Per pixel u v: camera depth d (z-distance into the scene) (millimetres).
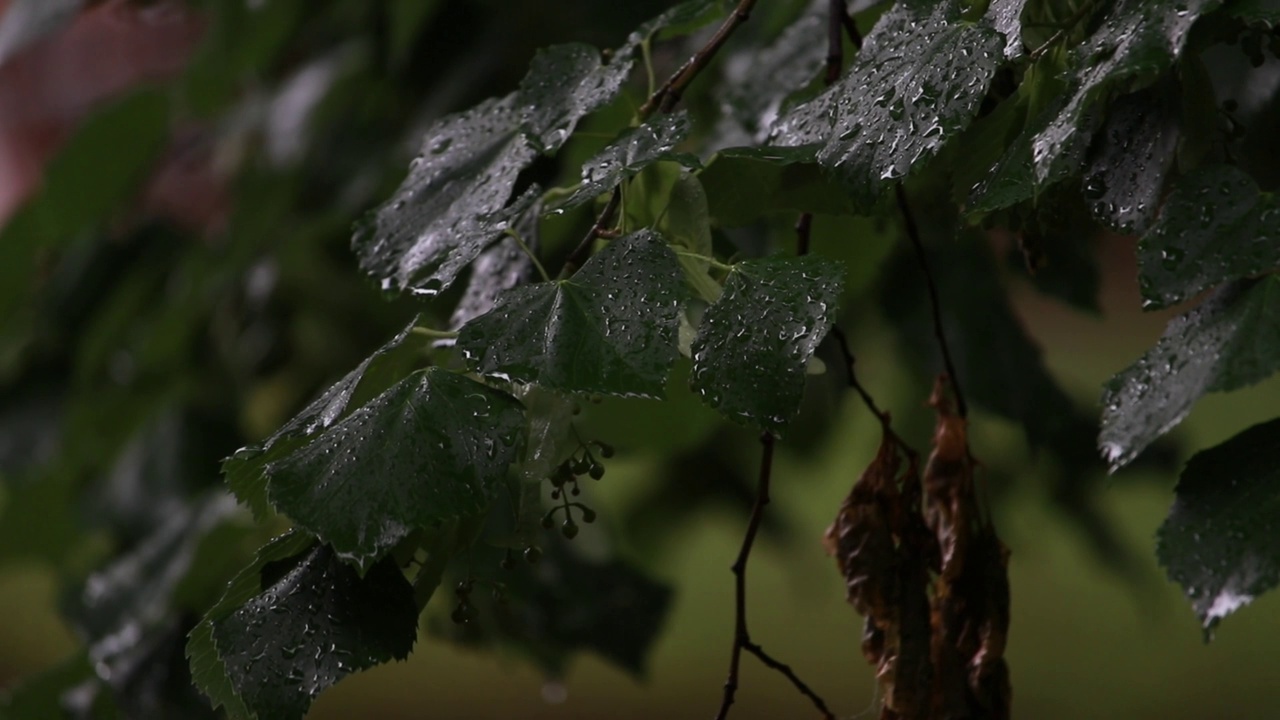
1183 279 1364
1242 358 1345
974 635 1501
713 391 1379
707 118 1768
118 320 2400
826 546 1514
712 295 1422
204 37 2357
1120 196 1424
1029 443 1921
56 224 2305
